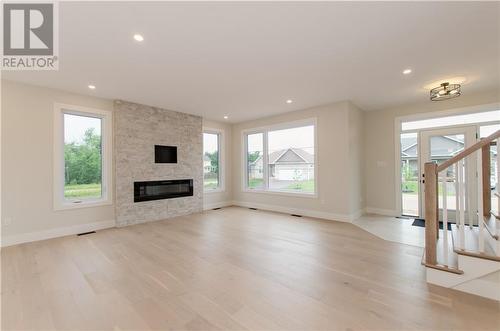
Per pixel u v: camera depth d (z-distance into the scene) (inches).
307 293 81.1
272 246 130.0
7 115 136.4
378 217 197.9
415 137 195.3
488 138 79.0
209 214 221.1
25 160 141.6
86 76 133.2
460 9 79.6
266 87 153.3
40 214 146.1
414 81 144.2
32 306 74.8
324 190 197.5
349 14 82.0
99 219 169.9
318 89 157.9
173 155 212.7
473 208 165.2
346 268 100.9
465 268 80.4
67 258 114.6
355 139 196.5
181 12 79.4
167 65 120.3
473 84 149.4
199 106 199.3
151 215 195.5
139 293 82.2
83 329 64.3
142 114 191.6
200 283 88.9
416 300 76.0
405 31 92.5
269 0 74.2
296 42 100.0
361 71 129.7
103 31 90.1
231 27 88.8
